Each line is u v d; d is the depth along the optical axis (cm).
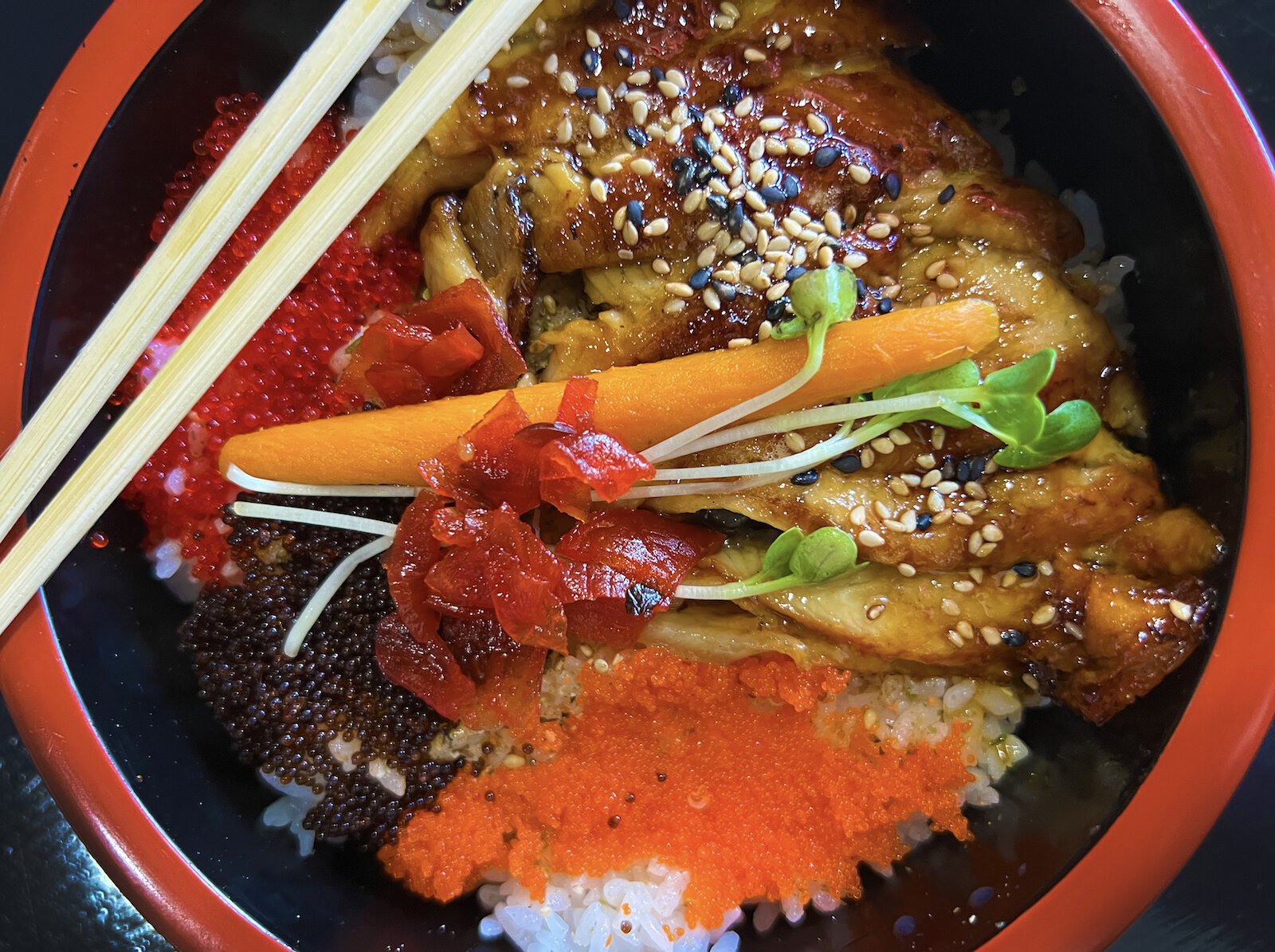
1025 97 14
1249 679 12
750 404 13
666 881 15
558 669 15
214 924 13
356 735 15
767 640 14
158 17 13
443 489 13
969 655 14
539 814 15
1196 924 16
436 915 15
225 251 15
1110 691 13
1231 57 16
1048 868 13
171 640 15
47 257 13
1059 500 13
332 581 15
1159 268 13
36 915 16
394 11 13
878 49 14
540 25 14
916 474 14
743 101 14
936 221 14
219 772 15
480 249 14
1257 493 12
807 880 15
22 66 16
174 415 13
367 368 14
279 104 13
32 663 13
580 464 13
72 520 13
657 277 14
